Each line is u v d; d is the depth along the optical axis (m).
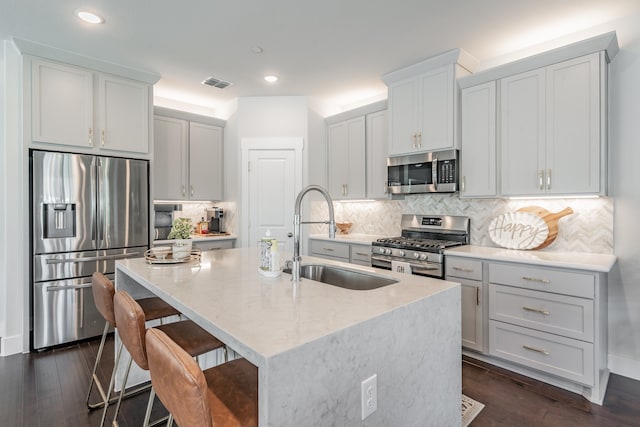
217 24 2.62
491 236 3.08
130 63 3.30
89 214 3.12
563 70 2.55
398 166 3.58
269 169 4.38
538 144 2.67
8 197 2.86
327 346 1.00
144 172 3.48
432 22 2.60
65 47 2.95
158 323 2.43
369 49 3.03
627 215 2.51
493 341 2.60
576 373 2.22
